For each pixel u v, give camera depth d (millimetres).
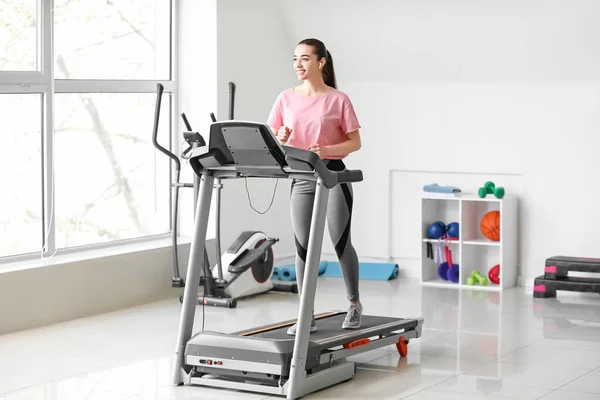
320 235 4723
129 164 7738
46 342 5961
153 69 7938
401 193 8680
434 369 5293
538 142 8031
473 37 7910
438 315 6875
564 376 5105
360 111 8758
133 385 4961
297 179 5012
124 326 6457
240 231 8203
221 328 6398
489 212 8172
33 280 6383
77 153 7309
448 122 8375
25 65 6719
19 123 6727
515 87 8078
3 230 6699
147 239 7809
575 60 7695
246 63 8180
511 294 7766
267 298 7555
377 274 8555
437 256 8391
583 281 7488
